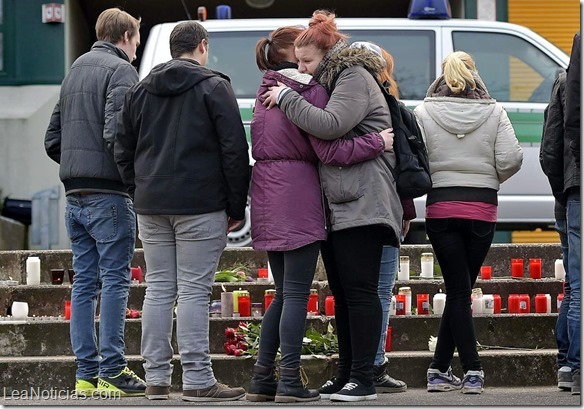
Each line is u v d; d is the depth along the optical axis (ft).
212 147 44.80
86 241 49.16
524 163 75.41
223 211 45.16
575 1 106.01
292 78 44.70
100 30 49.75
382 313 47.75
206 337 45.42
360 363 44.62
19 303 58.44
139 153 45.57
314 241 44.14
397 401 45.83
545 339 58.34
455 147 48.70
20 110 101.96
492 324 58.23
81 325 48.70
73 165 48.11
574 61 44.62
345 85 43.75
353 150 43.29
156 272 45.85
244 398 46.47
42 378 53.42
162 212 44.70
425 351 56.85
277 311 45.65
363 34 76.74
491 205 48.78
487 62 76.84
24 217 101.71
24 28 102.58
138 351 56.44
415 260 66.33
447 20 77.25
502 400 46.70
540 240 101.55
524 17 106.01
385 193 44.06
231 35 76.38
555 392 50.57
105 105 47.85
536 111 75.97
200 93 44.52
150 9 112.47
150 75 45.27
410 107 75.82
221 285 61.11
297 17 113.39
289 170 44.32
